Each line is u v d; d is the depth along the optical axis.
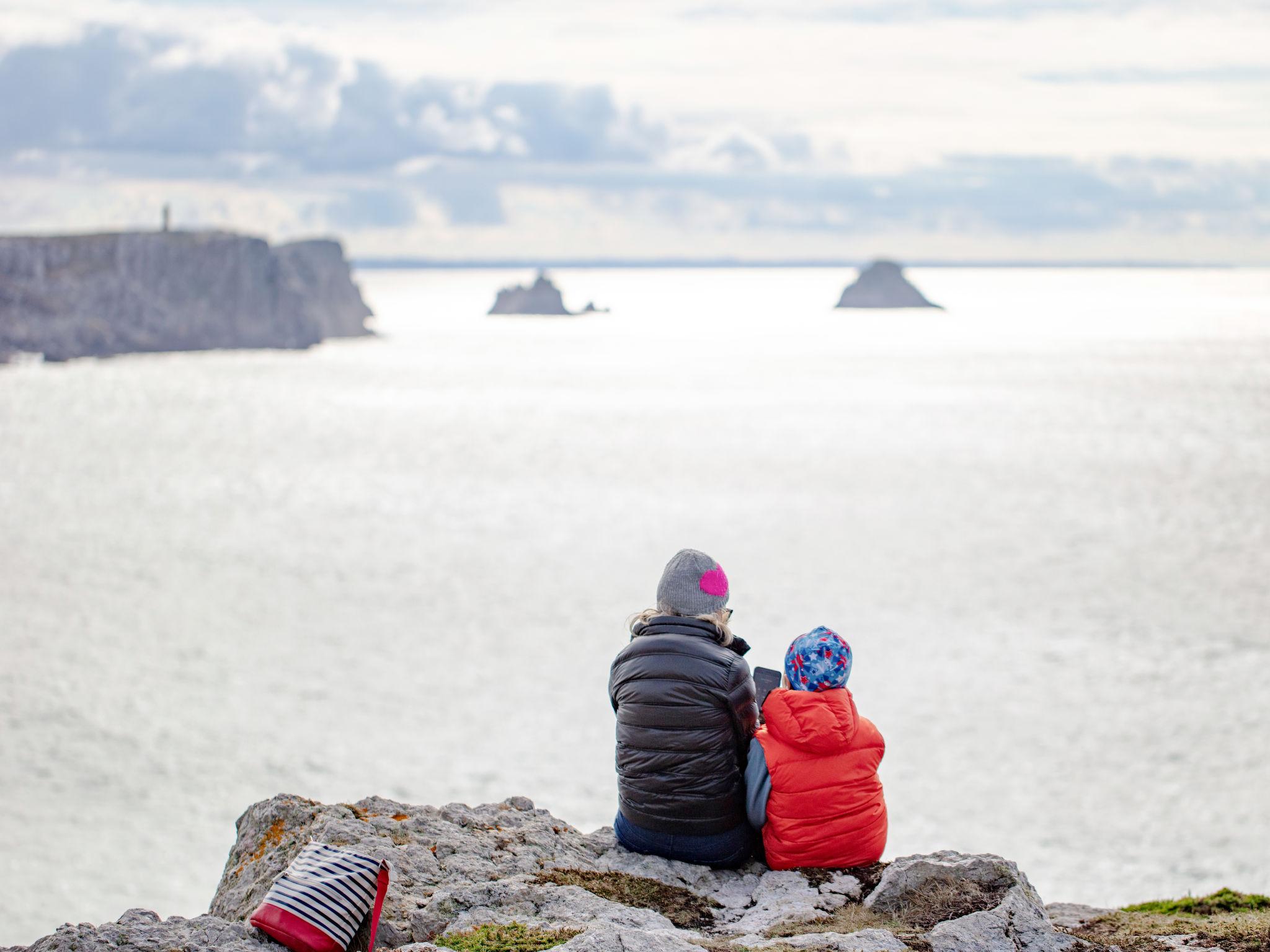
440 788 43.22
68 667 61.47
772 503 114.38
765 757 5.54
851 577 81.12
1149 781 41.62
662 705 5.48
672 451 152.62
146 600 77.62
